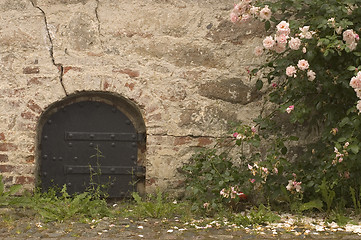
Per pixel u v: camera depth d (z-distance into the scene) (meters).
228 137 6.42
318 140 6.44
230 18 6.19
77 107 6.48
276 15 6.39
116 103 6.49
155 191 6.36
